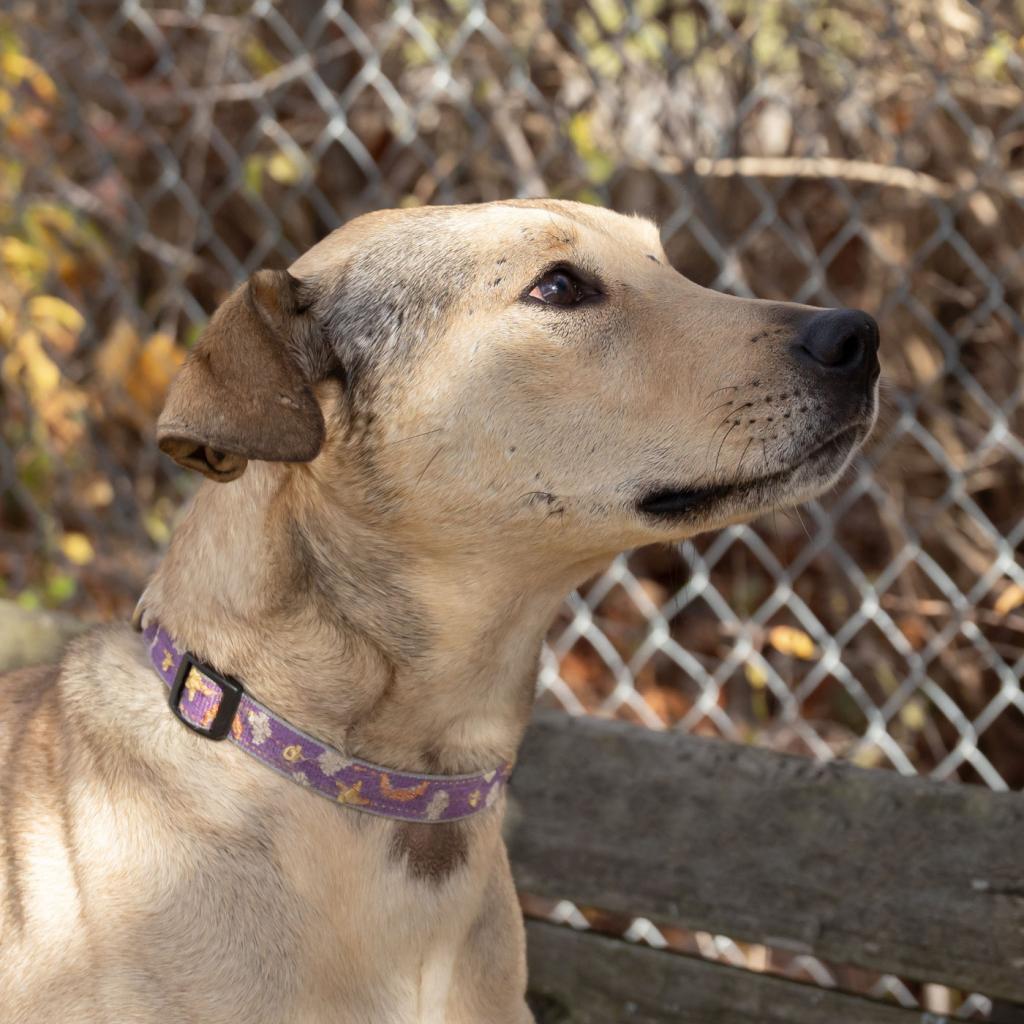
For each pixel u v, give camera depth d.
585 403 2.42
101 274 5.73
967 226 4.35
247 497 2.37
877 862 2.82
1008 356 4.33
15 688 2.78
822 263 4.00
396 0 4.67
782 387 2.37
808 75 4.23
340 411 2.47
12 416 5.39
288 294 2.48
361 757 2.37
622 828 3.04
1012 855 2.71
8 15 4.97
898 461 4.40
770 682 4.00
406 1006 2.40
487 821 2.50
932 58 3.92
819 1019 2.87
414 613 2.39
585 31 4.53
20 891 2.37
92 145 4.86
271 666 2.34
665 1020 3.02
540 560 2.47
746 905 2.93
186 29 5.63
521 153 4.70
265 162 5.22
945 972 2.76
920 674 3.76
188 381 2.23
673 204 4.61
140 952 2.25
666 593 5.07
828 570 4.74
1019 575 3.79
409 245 2.51
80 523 5.49
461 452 2.42
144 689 2.42
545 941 3.14
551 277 2.47
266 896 2.29
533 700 2.61
